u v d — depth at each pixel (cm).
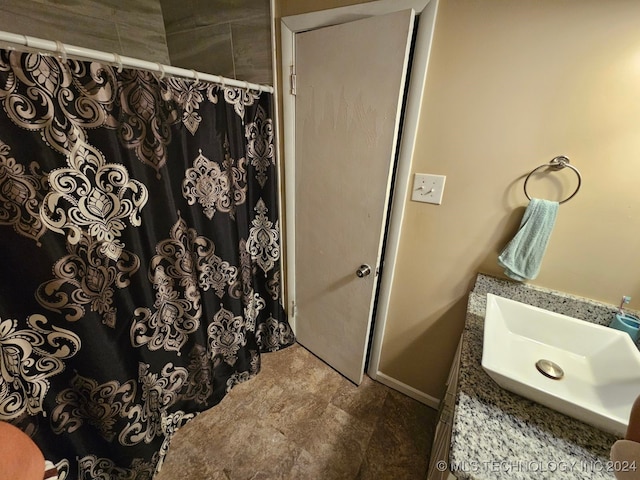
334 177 132
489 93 93
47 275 80
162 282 117
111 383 99
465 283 120
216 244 132
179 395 135
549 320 94
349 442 132
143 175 99
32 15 113
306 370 173
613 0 72
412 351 147
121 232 97
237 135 127
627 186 83
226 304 146
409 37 94
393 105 104
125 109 90
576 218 92
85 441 102
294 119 139
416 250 126
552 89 85
